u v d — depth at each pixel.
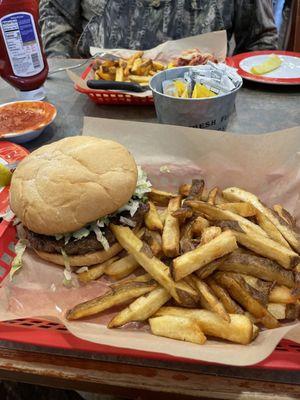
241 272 0.25
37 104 0.42
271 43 0.69
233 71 0.38
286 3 0.97
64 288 0.27
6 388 0.37
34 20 0.43
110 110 0.45
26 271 0.28
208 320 0.22
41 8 0.74
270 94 0.47
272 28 0.70
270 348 0.20
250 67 0.52
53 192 0.26
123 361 0.22
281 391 0.20
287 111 0.43
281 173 0.31
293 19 0.81
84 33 0.70
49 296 0.26
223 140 0.31
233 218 0.28
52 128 0.42
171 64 0.49
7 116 0.41
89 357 0.22
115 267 0.27
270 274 0.25
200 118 0.35
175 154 0.33
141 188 0.30
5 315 0.24
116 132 0.33
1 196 0.32
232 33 0.73
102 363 0.22
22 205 0.27
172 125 0.33
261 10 0.67
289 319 0.24
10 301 0.25
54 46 0.72
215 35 0.54
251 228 0.27
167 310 0.24
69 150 0.28
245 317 0.22
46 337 0.23
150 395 0.23
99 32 0.69
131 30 0.68
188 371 0.22
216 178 0.33
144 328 0.24
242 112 0.43
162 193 0.32
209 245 0.24
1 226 0.29
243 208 0.28
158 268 0.25
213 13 0.66
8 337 0.23
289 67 0.51
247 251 0.27
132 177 0.28
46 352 0.23
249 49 0.71
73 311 0.24
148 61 0.48
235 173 0.32
